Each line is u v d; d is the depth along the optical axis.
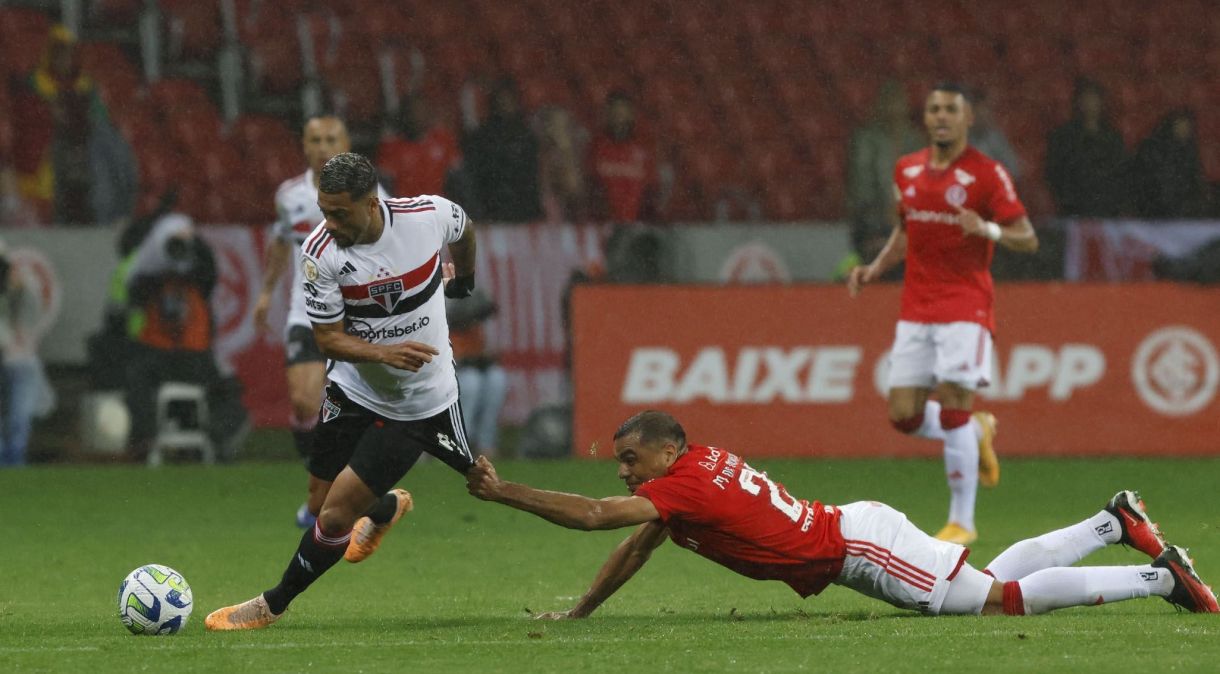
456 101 65.94
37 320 50.19
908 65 71.38
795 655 18.47
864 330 49.78
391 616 23.19
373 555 31.58
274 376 50.84
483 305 49.72
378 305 20.86
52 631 21.42
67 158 59.81
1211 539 32.62
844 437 49.50
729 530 20.75
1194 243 53.25
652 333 49.94
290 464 49.81
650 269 53.09
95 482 45.44
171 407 50.06
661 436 21.16
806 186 66.69
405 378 21.14
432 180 54.72
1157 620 20.95
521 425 51.06
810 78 70.25
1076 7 73.31
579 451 49.78
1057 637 19.45
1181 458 49.19
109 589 27.11
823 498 40.88
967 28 72.50
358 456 21.22
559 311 51.97
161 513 39.00
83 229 50.53
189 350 49.88
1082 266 53.59
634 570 22.00
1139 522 22.39
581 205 59.47
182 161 61.22
